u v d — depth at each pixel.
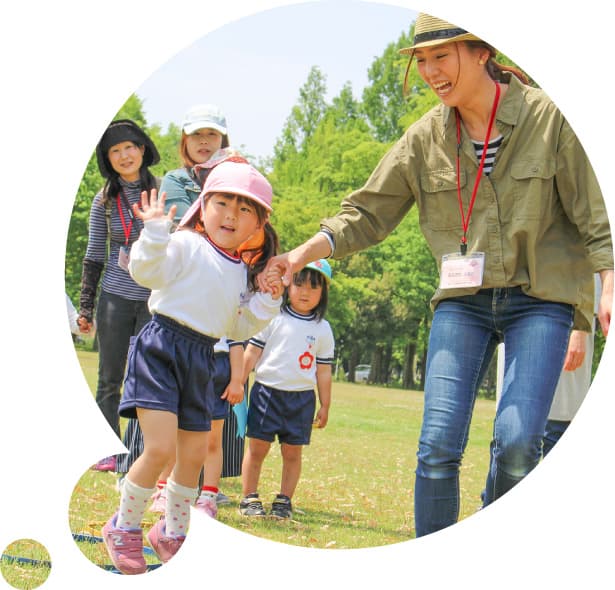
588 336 4.02
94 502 3.85
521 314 3.12
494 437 3.08
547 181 3.09
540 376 3.01
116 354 4.34
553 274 3.10
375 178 3.36
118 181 4.35
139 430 3.99
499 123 3.13
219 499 4.29
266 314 3.29
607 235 3.03
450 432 3.05
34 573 3.21
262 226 3.21
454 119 3.20
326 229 3.35
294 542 3.85
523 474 3.00
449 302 3.21
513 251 3.10
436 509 3.07
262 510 4.13
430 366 3.16
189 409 3.13
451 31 3.06
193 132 4.14
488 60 3.20
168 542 3.25
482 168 3.16
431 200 3.28
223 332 3.19
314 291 4.21
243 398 4.14
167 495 3.27
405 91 3.29
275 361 4.14
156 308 3.09
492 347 3.24
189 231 3.16
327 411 4.34
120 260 4.32
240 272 3.21
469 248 3.20
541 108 3.13
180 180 4.16
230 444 4.11
